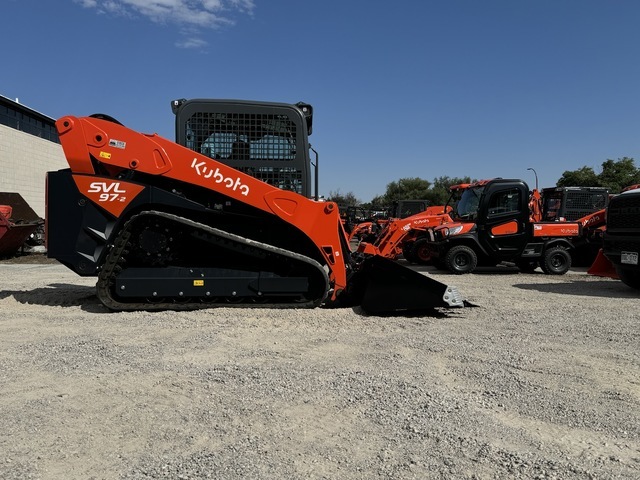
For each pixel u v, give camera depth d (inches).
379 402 129.7
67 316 228.1
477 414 123.1
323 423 117.2
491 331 210.5
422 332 207.2
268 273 244.4
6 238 617.3
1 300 264.2
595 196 677.3
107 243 231.3
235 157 256.5
